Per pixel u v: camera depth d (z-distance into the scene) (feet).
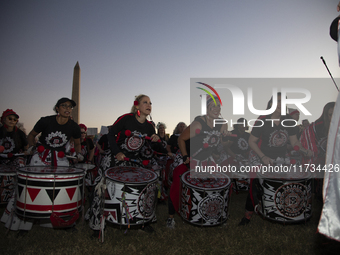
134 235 8.73
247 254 7.56
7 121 12.44
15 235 8.36
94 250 7.48
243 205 13.53
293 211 8.86
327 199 5.05
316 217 10.97
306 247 7.99
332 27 6.11
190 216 8.49
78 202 7.83
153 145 11.23
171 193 9.57
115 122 9.21
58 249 7.43
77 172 7.70
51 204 7.29
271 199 9.03
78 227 9.18
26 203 7.30
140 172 8.91
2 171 10.37
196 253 7.58
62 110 9.26
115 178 7.84
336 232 4.88
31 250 7.31
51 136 9.52
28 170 7.67
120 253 7.37
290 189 8.81
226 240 8.42
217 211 8.40
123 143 9.36
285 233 9.14
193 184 8.51
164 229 9.48
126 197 7.71
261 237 8.77
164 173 15.01
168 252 7.54
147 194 8.07
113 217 7.86
